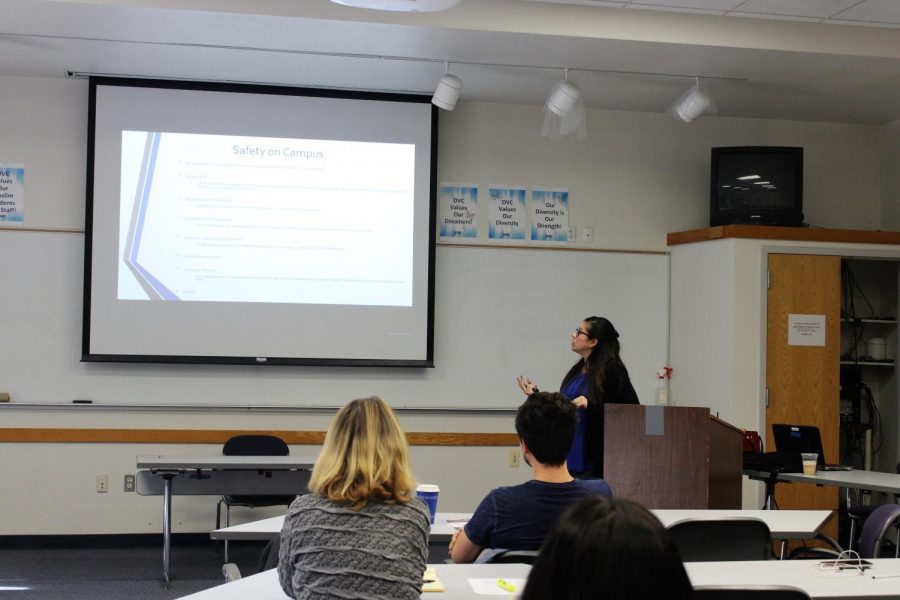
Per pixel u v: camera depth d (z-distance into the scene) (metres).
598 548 1.01
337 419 2.12
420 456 6.25
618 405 3.94
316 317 6.13
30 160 5.96
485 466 6.31
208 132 6.05
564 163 6.55
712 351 6.15
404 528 2.02
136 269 5.95
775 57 5.31
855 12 4.99
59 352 5.94
